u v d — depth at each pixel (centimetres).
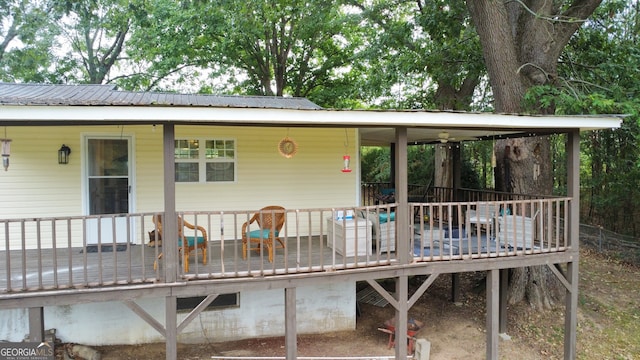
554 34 859
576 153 651
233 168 775
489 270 620
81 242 710
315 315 736
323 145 814
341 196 824
